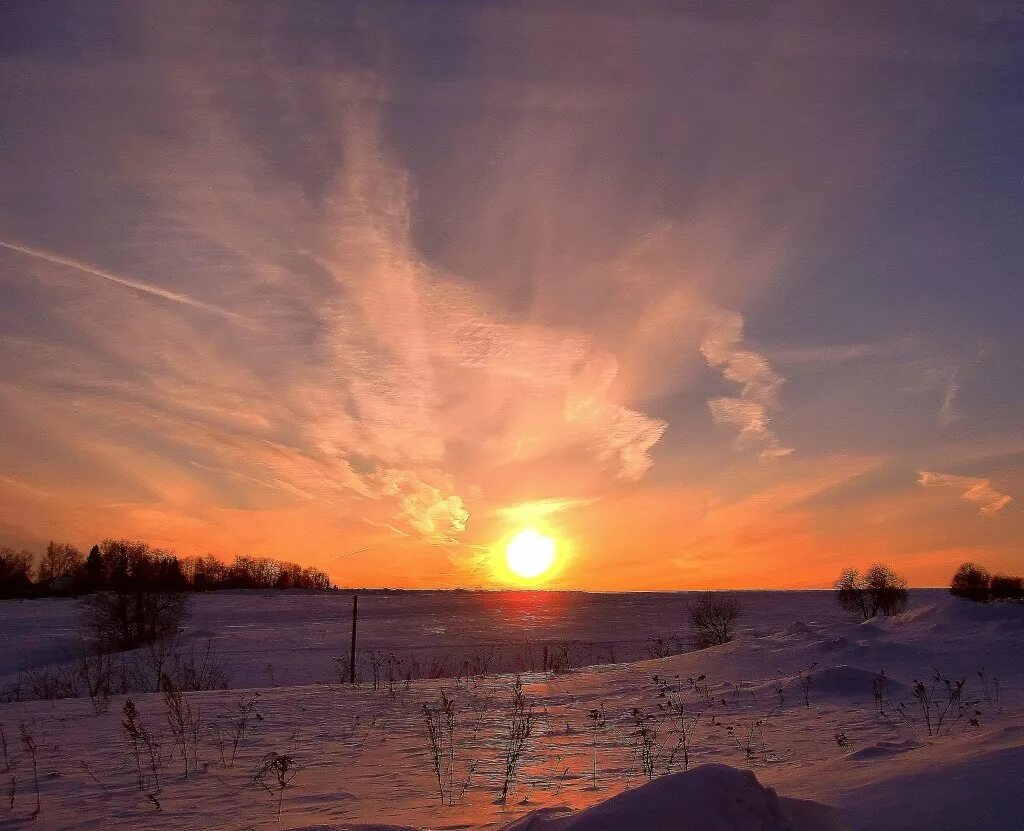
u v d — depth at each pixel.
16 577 116.94
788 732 10.02
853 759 6.45
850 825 4.09
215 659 37.56
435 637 55.06
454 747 10.12
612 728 11.52
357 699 16.20
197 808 6.90
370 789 7.57
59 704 16.06
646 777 7.72
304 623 69.06
